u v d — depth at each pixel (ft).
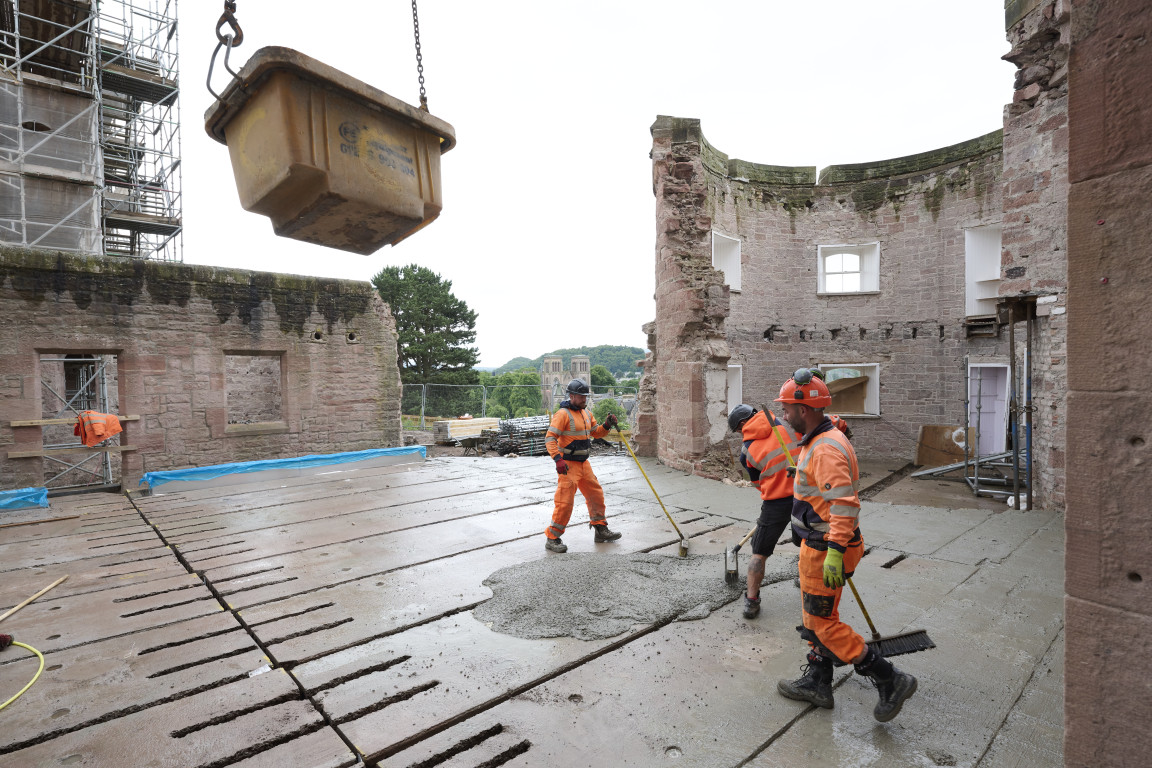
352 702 9.67
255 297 34.71
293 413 36.11
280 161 6.18
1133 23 4.88
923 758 8.15
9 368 27.50
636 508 23.89
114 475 44.86
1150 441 4.85
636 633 12.18
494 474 32.22
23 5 53.83
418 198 7.34
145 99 66.95
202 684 10.29
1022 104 24.29
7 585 15.46
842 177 46.44
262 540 19.38
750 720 9.12
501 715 9.36
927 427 43.29
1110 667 5.15
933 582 15.11
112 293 30.12
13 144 52.44
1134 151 4.89
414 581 15.35
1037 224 23.72
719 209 43.04
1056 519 21.70
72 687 10.25
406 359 136.87
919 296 44.16
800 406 9.68
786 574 15.64
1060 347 23.27
